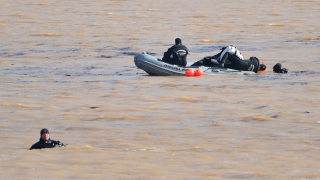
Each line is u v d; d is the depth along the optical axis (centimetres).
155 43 10956
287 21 13438
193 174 3703
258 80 7388
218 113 5644
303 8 15450
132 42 11019
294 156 4162
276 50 10062
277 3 16325
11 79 7694
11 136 4884
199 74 7656
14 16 14125
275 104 5994
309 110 5709
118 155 4191
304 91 6669
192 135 4859
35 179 3603
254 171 3766
